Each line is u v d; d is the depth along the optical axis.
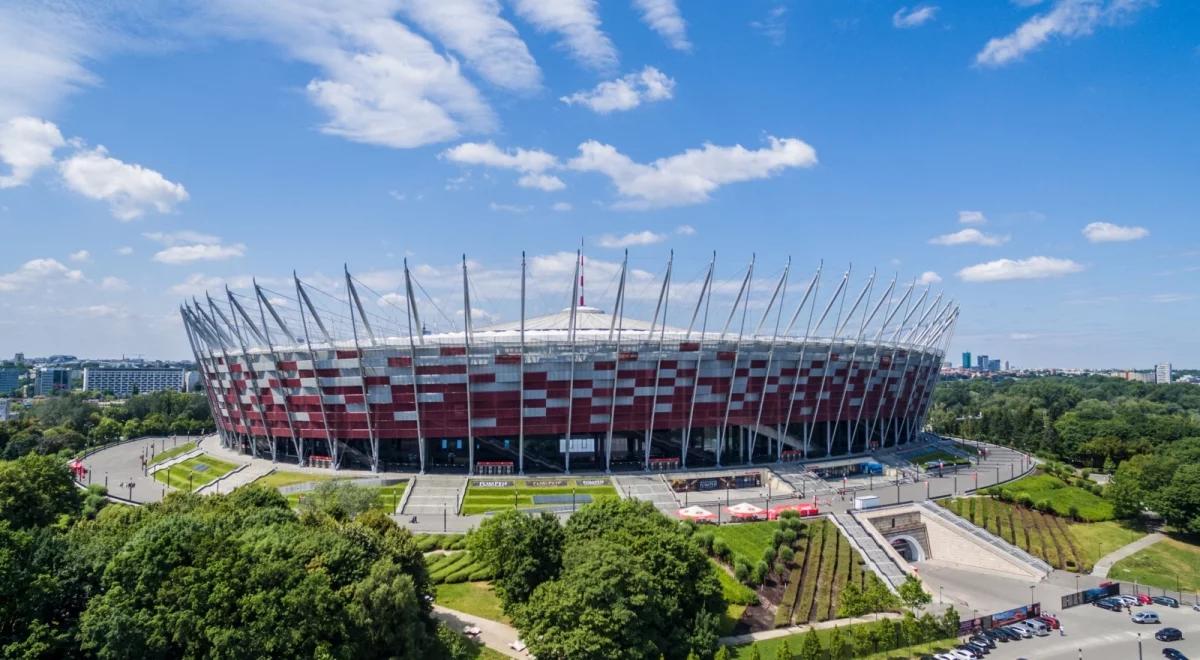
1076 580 94.31
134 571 50.16
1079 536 109.56
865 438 158.75
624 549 61.56
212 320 136.25
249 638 47.09
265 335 127.12
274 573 50.56
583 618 55.78
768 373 137.00
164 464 145.12
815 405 145.00
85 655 48.19
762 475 127.62
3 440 166.62
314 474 123.25
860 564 87.00
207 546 51.62
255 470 128.75
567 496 111.75
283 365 127.94
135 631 46.59
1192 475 111.31
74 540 57.31
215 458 142.00
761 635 70.12
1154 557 103.81
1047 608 84.81
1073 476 140.38
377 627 52.47
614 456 135.50
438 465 130.00
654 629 59.81
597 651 54.53
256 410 136.12
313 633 49.66
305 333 125.25
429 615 62.81
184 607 48.12
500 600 71.69
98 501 104.38
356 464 130.62
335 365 124.12
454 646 59.06
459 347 121.56
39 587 48.34
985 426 196.12
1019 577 95.00
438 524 95.94
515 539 66.62
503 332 141.25
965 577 95.31
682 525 86.56
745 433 142.75
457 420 124.50
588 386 126.12
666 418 130.75
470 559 81.19
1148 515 119.19
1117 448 159.38
